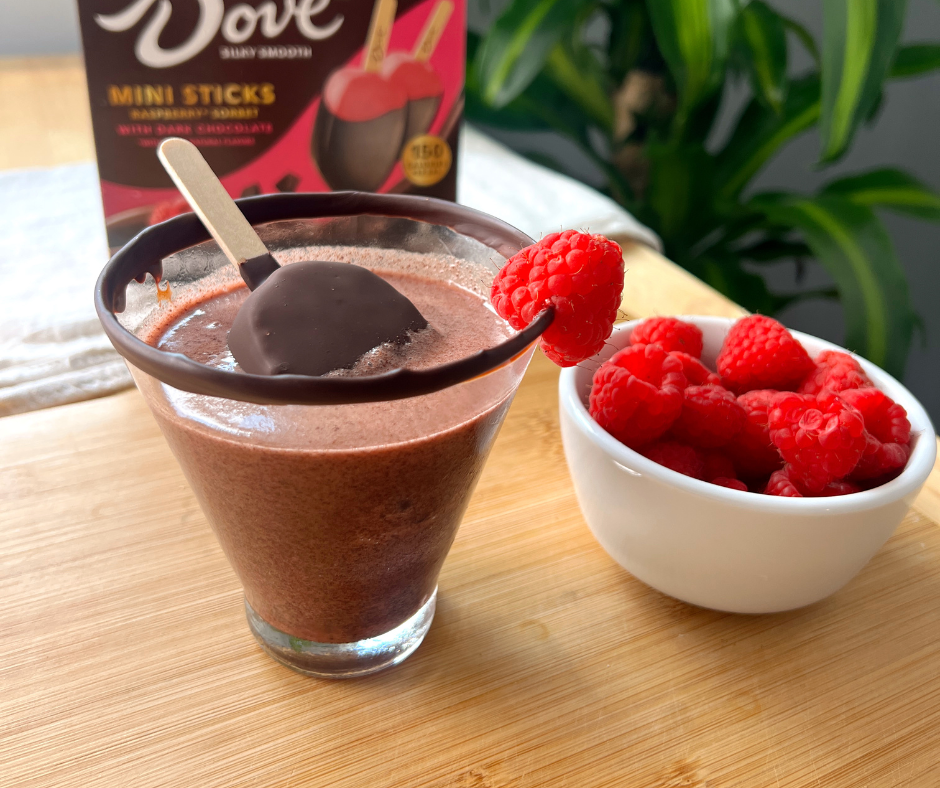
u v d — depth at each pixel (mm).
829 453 217
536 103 568
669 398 231
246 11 309
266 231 231
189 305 226
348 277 207
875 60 410
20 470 269
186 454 189
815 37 658
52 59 627
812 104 521
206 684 213
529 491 276
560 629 233
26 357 308
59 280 347
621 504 228
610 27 546
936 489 285
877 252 479
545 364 336
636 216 576
